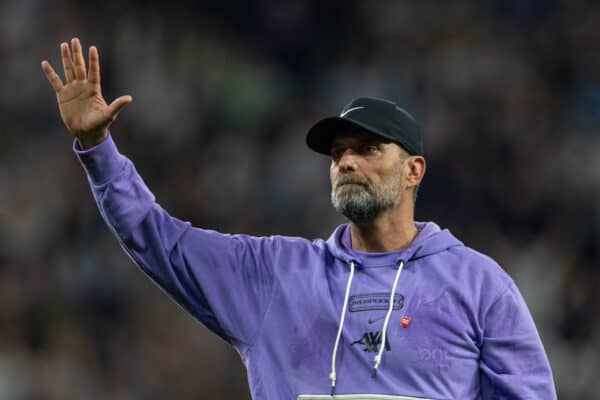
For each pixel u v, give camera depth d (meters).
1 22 58.41
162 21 58.78
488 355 15.45
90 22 58.09
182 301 16.30
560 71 59.03
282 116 57.62
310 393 15.23
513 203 51.38
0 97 55.97
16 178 51.88
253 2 60.97
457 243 16.09
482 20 60.62
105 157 15.86
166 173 53.47
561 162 53.91
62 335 44.75
